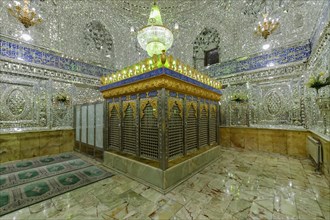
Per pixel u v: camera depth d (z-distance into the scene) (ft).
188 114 11.47
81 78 20.42
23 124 15.64
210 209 6.93
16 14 14.83
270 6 18.03
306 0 15.70
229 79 20.86
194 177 10.41
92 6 21.85
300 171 11.48
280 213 6.63
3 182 9.82
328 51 10.51
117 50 24.91
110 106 13.00
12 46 15.05
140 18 26.86
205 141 13.66
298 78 15.97
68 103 18.95
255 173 11.10
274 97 17.42
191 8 24.64
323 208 6.96
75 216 6.53
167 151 8.97
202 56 24.40
